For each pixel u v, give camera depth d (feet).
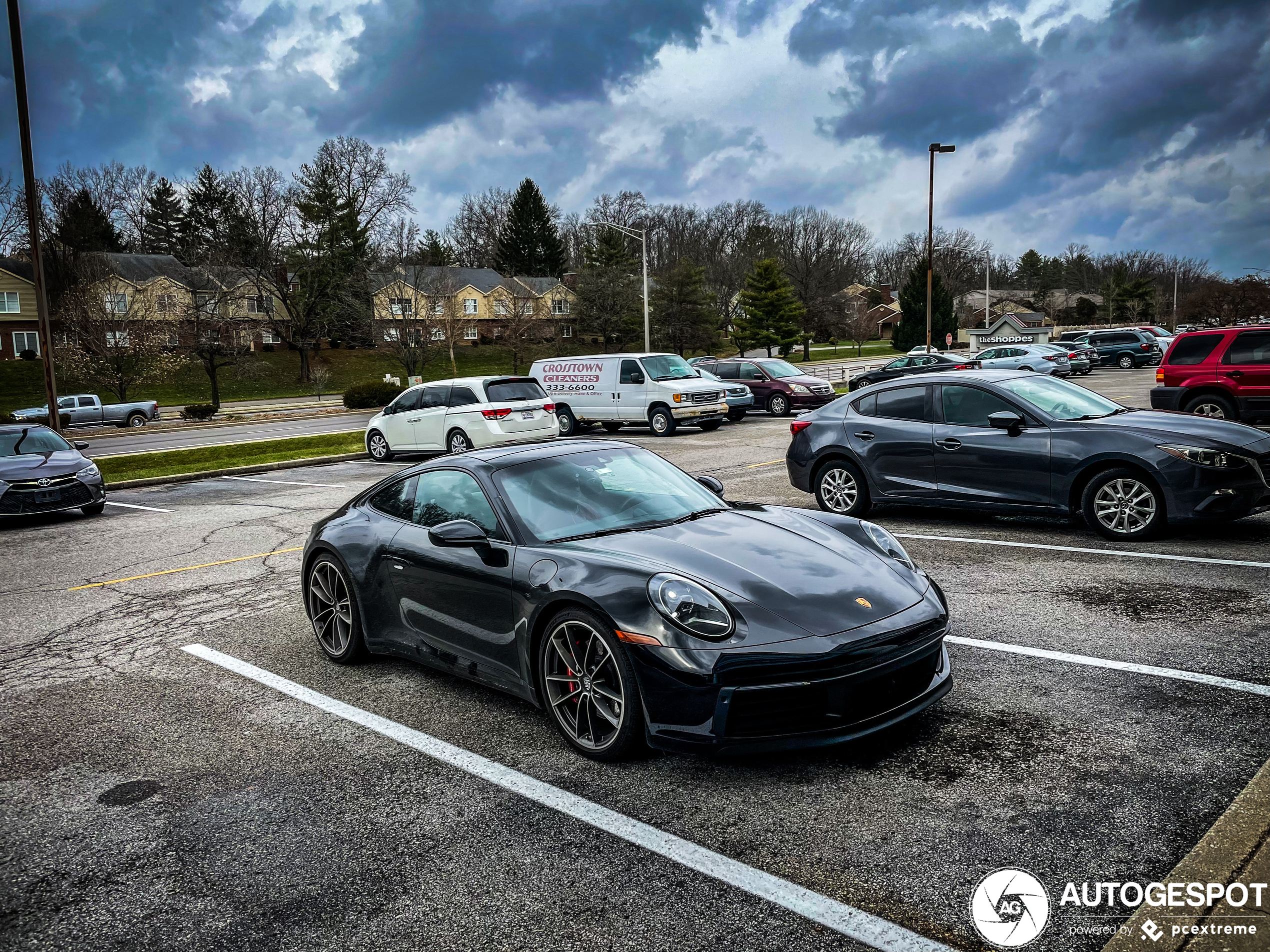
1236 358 42.16
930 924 7.94
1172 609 16.89
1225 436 21.88
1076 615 16.92
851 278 324.39
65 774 12.66
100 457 68.69
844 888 8.59
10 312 199.82
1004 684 13.64
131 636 19.90
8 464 38.32
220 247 184.34
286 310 223.92
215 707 15.02
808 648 10.48
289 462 55.83
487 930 8.31
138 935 8.63
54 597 24.34
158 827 10.87
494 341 260.42
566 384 68.95
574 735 12.19
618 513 14.24
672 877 9.00
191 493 45.85
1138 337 118.01
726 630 10.72
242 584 24.32
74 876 9.85
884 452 26.99
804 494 33.06
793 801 10.41
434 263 284.41
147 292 167.43
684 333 218.38
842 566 12.32
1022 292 438.40
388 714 14.21
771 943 7.83
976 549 23.07
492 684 13.71
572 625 12.01
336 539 16.69
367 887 9.20
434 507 15.30
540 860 9.51
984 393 25.46
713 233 332.39
